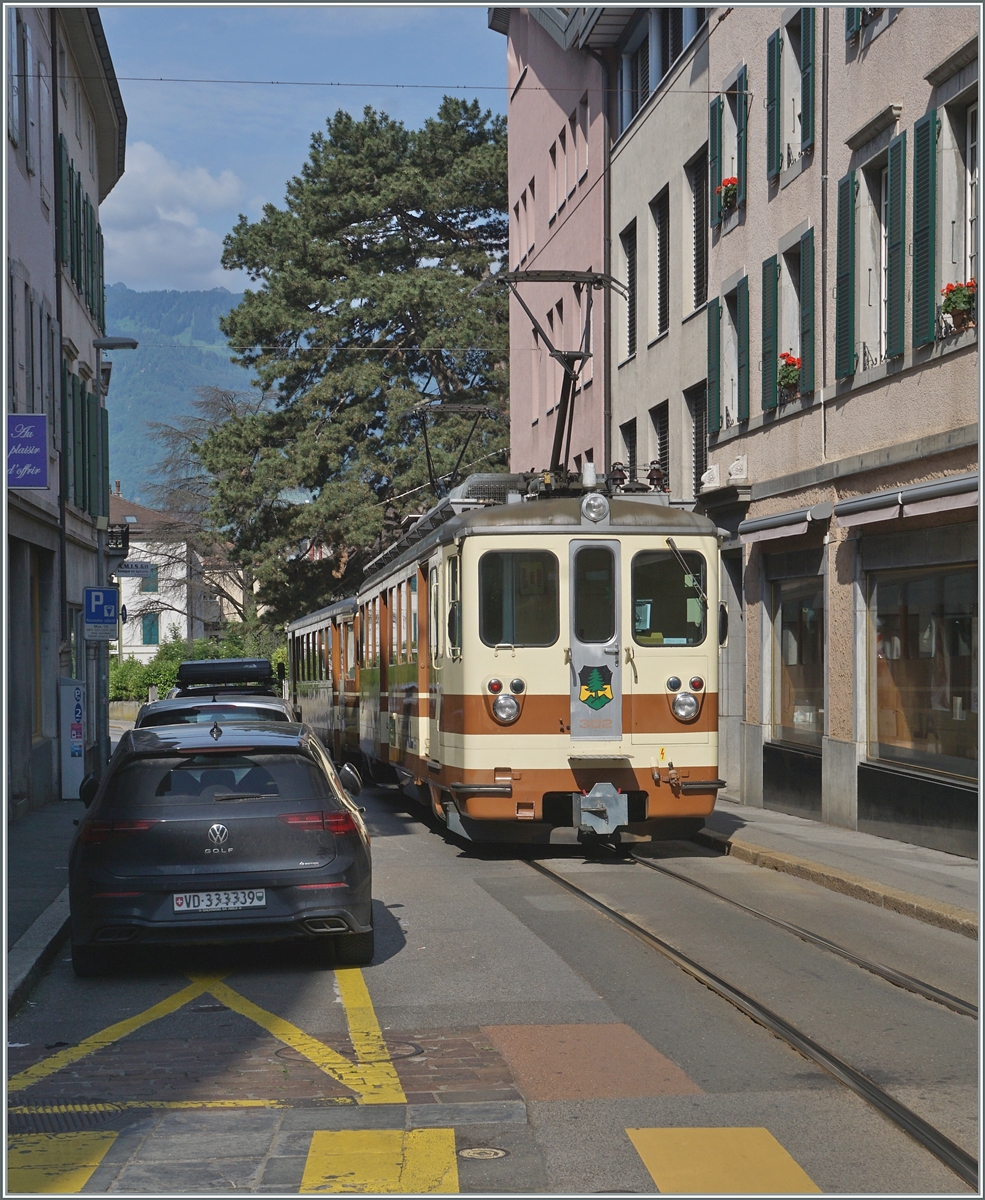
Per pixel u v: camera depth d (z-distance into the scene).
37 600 24.31
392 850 15.47
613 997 8.14
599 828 13.70
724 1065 6.67
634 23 28.25
